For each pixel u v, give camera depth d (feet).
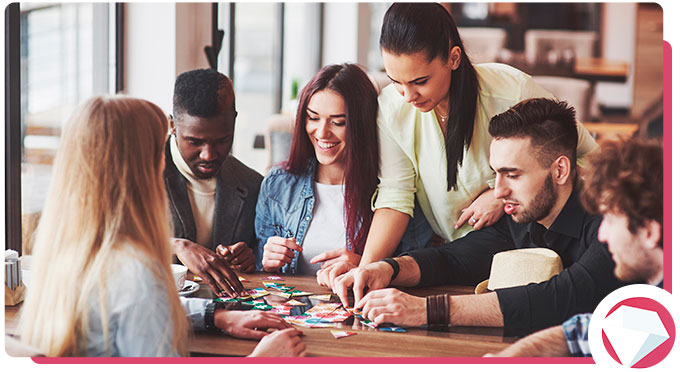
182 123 7.47
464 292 6.92
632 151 5.55
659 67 23.67
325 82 7.50
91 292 4.66
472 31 24.18
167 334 4.69
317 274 7.21
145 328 4.63
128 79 11.05
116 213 4.76
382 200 7.74
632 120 23.50
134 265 4.67
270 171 8.22
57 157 4.91
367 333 5.73
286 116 12.40
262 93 18.74
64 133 4.91
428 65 6.81
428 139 7.63
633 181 5.51
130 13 10.94
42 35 9.16
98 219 4.75
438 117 7.53
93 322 4.69
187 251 6.92
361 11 22.00
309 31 21.71
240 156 18.17
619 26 24.09
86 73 10.40
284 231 8.07
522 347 5.29
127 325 4.63
